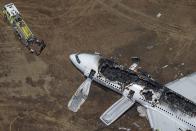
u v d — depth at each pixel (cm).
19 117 18638
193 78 18725
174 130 17650
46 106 18938
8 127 18400
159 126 17775
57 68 19925
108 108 18738
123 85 18562
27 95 19212
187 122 17700
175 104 18025
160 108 18088
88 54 19312
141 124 18650
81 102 18950
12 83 19500
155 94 18238
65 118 18662
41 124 18500
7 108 18862
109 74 18812
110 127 18525
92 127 18500
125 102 18638
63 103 19025
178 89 18438
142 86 18425
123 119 18738
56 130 18375
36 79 19625
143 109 18938
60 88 19412
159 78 19700
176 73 19812
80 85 19375
